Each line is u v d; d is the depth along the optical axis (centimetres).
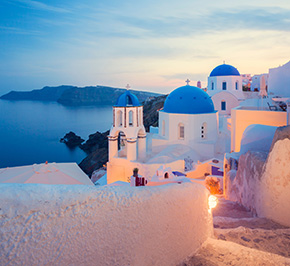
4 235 172
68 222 204
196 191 386
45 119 16500
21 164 6169
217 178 1605
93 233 222
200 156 2269
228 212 784
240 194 904
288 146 553
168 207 311
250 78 5691
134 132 2231
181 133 2380
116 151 2356
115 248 242
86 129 12138
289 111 1237
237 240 464
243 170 877
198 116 2281
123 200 249
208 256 360
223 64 3506
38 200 191
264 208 646
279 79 2330
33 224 185
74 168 2073
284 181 565
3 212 172
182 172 1980
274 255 362
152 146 2478
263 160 707
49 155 6819
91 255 222
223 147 2334
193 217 373
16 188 189
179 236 338
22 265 180
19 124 13850
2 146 8081
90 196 222
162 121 2500
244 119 1370
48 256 194
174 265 328
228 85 3388
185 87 2452
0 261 170
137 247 267
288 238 470
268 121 1309
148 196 280
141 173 2108
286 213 567
